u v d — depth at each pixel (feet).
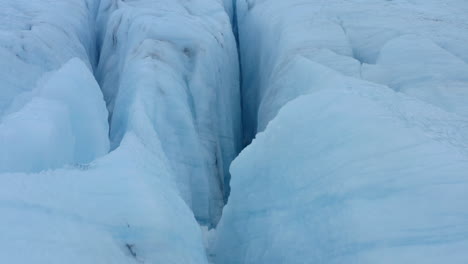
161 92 26.86
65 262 6.96
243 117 44.75
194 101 30.42
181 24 33.58
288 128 15.57
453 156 10.64
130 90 27.61
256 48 43.19
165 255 9.26
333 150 13.05
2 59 23.48
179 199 12.99
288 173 14.67
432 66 24.75
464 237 8.75
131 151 13.85
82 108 18.17
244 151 17.72
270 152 16.07
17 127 13.33
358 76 25.09
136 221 9.27
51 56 28.60
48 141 13.38
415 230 9.48
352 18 34.96
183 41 32.71
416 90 22.57
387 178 10.93
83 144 17.95
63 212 8.30
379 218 10.22
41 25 31.78
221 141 32.83
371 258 9.62
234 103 39.99
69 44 33.50
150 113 24.64
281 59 31.48
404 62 25.81
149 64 28.09
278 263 13.26
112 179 10.34
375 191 10.92
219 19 41.34
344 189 11.62
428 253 8.88
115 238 8.82
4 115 20.20
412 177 10.54
